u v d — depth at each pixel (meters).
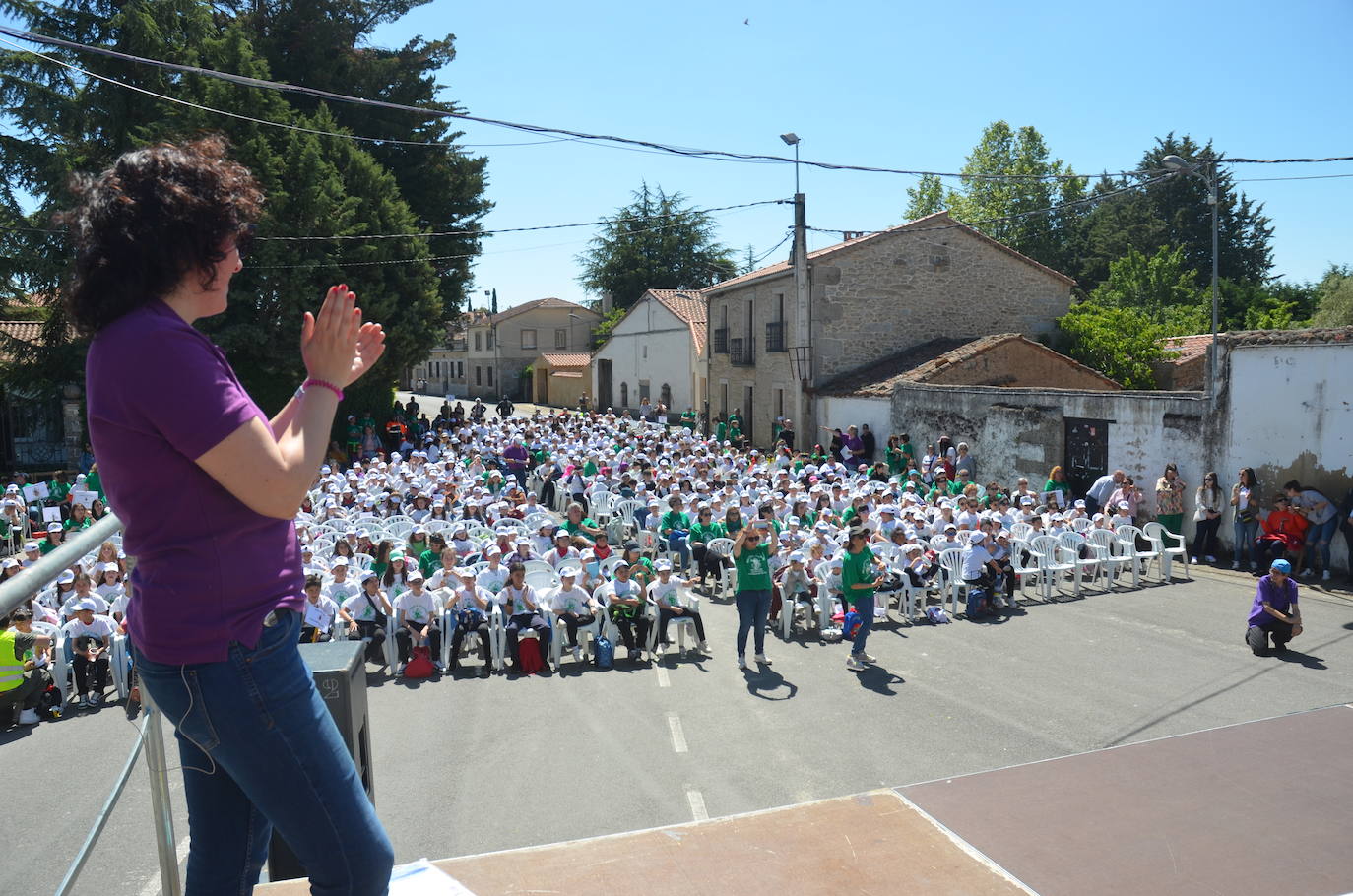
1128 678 10.66
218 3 34.03
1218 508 16.27
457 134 37.91
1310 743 3.81
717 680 10.99
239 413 1.35
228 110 27.64
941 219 32.00
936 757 8.55
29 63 25.03
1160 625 12.89
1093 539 15.84
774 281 34.12
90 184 1.47
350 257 30.39
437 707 10.24
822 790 7.91
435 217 38.41
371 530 17.28
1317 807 3.25
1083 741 8.83
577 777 8.25
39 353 28.08
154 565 1.40
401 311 32.12
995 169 62.66
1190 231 62.09
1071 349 31.92
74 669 10.28
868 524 15.94
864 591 11.38
